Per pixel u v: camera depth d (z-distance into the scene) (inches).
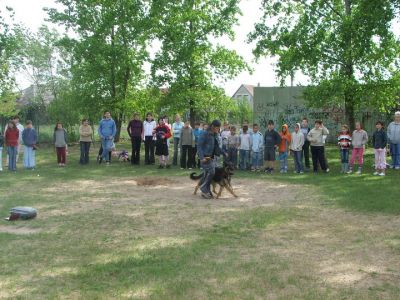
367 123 1034.1
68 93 1196.5
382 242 267.3
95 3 1147.3
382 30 694.5
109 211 359.6
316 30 814.5
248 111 2038.6
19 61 1299.2
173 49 1075.3
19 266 223.5
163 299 183.2
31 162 663.1
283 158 627.5
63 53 1300.4
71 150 1010.1
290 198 419.8
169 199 417.7
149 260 232.1
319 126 618.2
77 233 289.7
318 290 193.2
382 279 206.7
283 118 1122.0
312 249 253.8
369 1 694.5
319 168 664.4
